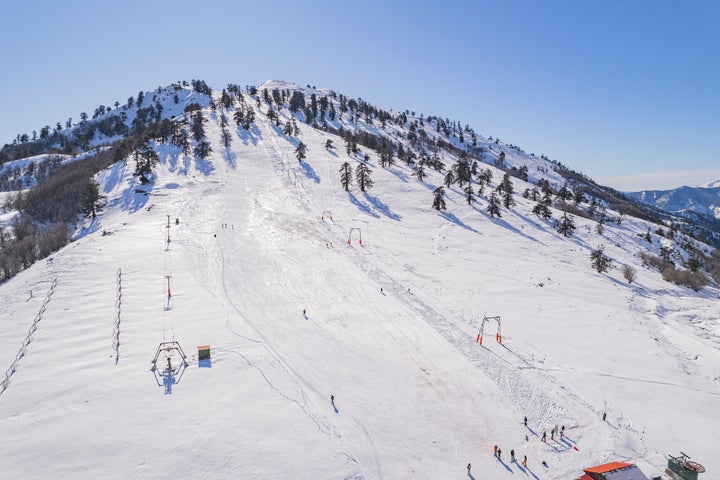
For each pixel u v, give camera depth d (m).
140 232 74.12
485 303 57.38
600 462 31.16
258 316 48.47
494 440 33.03
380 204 103.25
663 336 54.22
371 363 41.53
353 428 32.25
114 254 62.94
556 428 34.31
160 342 40.59
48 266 57.44
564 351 46.47
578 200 150.38
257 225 81.88
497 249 83.38
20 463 25.95
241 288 55.81
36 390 32.38
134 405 31.50
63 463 26.22
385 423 33.50
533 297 60.75
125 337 41.00
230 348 40.62
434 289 60.44
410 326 49.53
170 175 111.25
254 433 29.94
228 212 88.75
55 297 48.44
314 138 162.50
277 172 120.38
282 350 41.78
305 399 34.56
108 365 36.22
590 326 53.03
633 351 47.41
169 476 25.98
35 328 41.66
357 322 49.56
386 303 54.91
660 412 37.16
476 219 100.31
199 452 27.81
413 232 87.38
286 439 29.80
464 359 43.50
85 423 29.44
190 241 71.12
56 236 81.88
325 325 48.09
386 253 73.06
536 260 80.25
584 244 95.88
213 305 49.66
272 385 35.56
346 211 96.00
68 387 32.94
